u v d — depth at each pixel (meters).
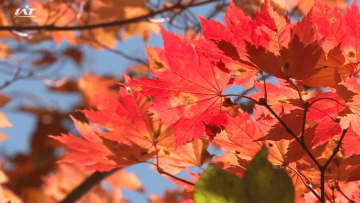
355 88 0.73
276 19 0.74
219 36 0.75
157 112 0.77
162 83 0.76
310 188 0.75
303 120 0.74
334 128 0.75
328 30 0.76
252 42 0.74
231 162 0.78
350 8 0.76
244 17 0.75
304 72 0.73
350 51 0.76
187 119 0.77
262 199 0.59
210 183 0.59
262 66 0.74
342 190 0.78
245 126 0.77
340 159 0.77
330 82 0.75
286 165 0.77
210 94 0.77
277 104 0.77
